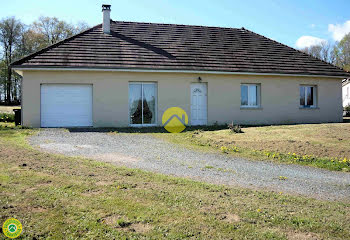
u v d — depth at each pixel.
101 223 4.08
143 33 18.83
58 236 3.74
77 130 13.80
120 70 15.28
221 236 3.86
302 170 7.65
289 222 4.29
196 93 16.91
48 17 49.00
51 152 8.55
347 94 42.88
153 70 15.62
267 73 17.41
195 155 9.07
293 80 18.44
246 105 17.83
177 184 5.85
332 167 7.92
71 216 4.24
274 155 9.08
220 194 5.34
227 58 17.86
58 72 14.95
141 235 3.82
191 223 4.16
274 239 3.83
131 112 16.02
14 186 5.31
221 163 8.11
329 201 5.29
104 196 5.01
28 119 14.73
